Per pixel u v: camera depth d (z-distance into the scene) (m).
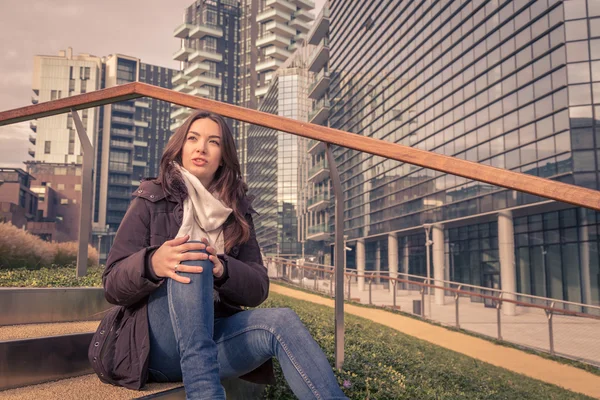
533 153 23.22
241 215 1.71
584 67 21.31
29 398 1.45
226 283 1.52
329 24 53.38
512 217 23.83
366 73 42.28
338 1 50.47
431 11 31.83
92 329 2.10
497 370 7.80
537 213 23.94
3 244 4.58
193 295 1.33
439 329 12.45
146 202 1.56
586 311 20.81
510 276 23.50
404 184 29.81
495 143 25.59
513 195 23.27
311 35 57.12
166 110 116.25
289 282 18.67
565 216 22.31
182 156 1.70
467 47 27.94
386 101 38.12
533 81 23.33
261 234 40.59
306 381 1.33
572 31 21.58
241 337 1.45
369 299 16.42
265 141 42.62
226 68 134.75
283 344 1.38
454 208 26.44
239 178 1.78
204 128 1.68
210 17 134.88
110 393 1.49
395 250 31.20
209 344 1.31
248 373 1.63
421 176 28.45
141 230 1.53
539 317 16.69
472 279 27.47
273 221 40.06
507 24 24.97
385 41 38.62
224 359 1.49
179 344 1.32
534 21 23.33
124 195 93.19
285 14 130.25
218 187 1.71
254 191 44.06
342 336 2.28
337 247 2.20
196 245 1.37
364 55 43.03
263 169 42.81
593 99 21.08
